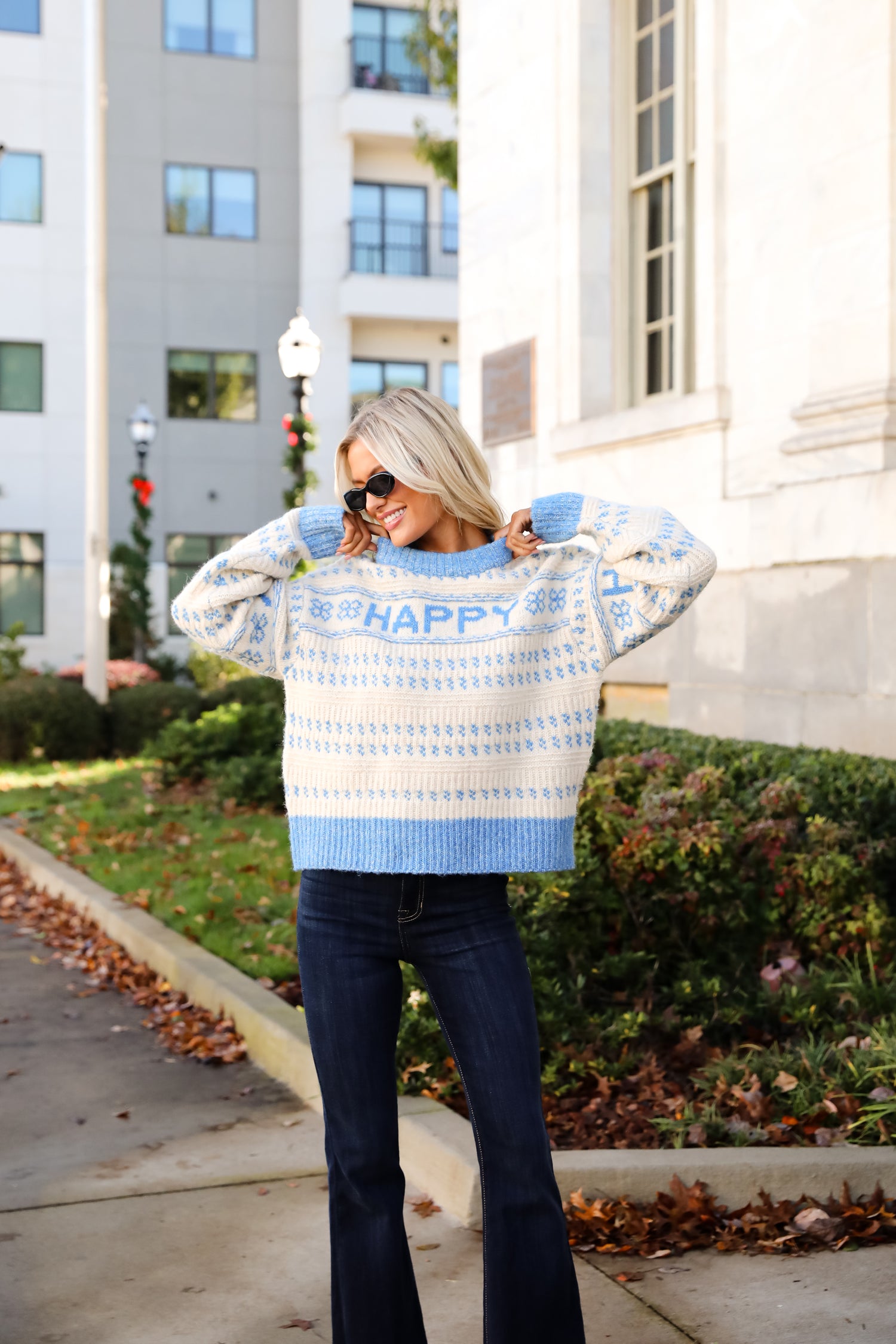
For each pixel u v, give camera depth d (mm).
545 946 4117
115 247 24750
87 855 7805
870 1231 2979
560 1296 2113
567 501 2229
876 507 6242
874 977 4270
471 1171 3133
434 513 2248
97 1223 3207
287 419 10172
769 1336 2566
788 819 4797
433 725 2102
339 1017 2119
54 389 24703
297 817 2168
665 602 2109
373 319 25156
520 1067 2094
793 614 6852
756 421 7273
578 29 8828
